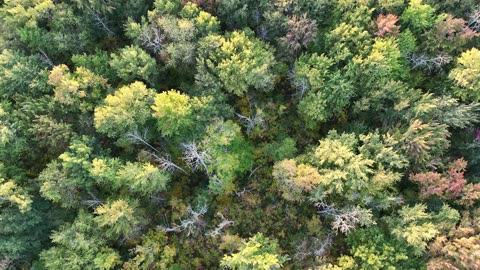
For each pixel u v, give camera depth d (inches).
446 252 1071.0
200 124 1250.0
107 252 1211.2
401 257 1087.6
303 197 1240.2
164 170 1243.2
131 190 1237.7
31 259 1263.5
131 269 1229.1
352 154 1131.3
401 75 1294.3
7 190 1124.5
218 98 1275.8
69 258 1152.8
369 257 1097.4
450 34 1255.5
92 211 1296.8
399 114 1238.3
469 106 1172.5
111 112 1162.0
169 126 1199.6
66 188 1195.9
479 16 1257.4
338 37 1262.3
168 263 1309.1
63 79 1201.4
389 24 1202.0
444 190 1147.9
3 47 1310.3
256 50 1258.6
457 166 1157.1
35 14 1274.6
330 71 1279.5
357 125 1323.8
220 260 1267.2
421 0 1299.2
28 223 1183.6
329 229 1290.6
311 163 1233.4
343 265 1130.7
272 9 1294.3
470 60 1167.6
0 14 1293.1
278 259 1147.9
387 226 1182.3
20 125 1211.9
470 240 1023.6
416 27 1299.2
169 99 1155.3
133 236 1307.8
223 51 1226.6
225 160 1230.3
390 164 1140.5
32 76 1245.7
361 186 1136.8
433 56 1298.0
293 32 1254.3
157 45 1296.8
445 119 1181.1
